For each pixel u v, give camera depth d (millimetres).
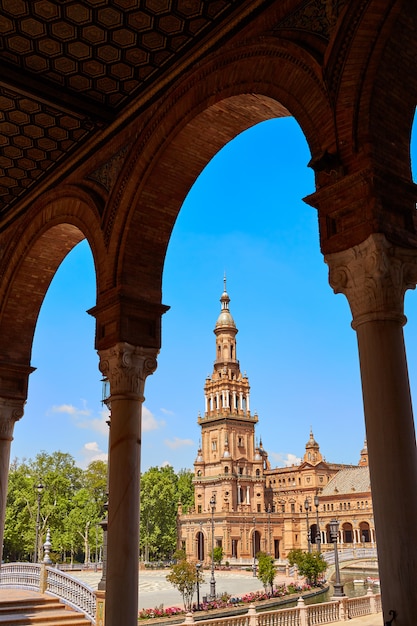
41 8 7273
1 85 8453
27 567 18328
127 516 7852
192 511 80625
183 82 8242
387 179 5648
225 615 27906
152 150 8703
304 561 37281
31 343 12148
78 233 11203
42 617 13984
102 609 13891
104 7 7258
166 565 65500
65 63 8219
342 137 5855
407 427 5086
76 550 72812
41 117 9258
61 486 67438
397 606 4637
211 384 84812
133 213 8898
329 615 19984
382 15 5707
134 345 8602
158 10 7312
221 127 8336
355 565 52125
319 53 6301
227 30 7492
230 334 86812
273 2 7023
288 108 6574
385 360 5262
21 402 11805
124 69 8359
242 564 63594
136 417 8406
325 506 80438
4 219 12109
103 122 9320
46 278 12031
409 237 5668
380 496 4949
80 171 10250
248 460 80875
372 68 5785
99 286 9109
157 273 9094
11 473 67062
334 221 5863
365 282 5465
